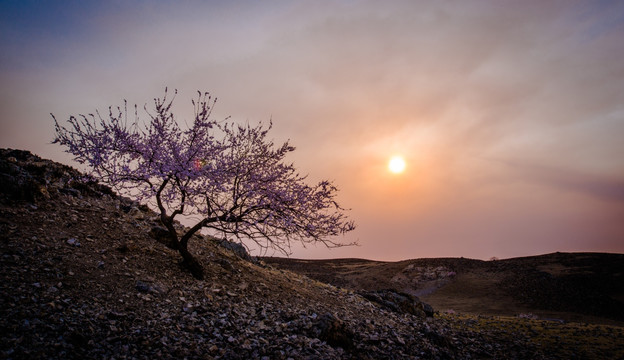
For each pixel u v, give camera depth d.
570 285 57.91
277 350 8.13
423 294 63.38
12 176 12.62
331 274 86.38
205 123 11.26
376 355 9.69
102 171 10.85
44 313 7.09
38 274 8.60
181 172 10.96
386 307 18.73
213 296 11.09
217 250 17.20
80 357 6.21
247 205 11.41
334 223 11.55
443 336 13.33
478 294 58.19
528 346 15.05
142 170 11.12
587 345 15.61
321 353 8.42
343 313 14.15
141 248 12.60
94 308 8.04
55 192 14.30
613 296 53.03
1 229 10.19
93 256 10.70
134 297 9.25
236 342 8.24
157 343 7.29
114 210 15.49
